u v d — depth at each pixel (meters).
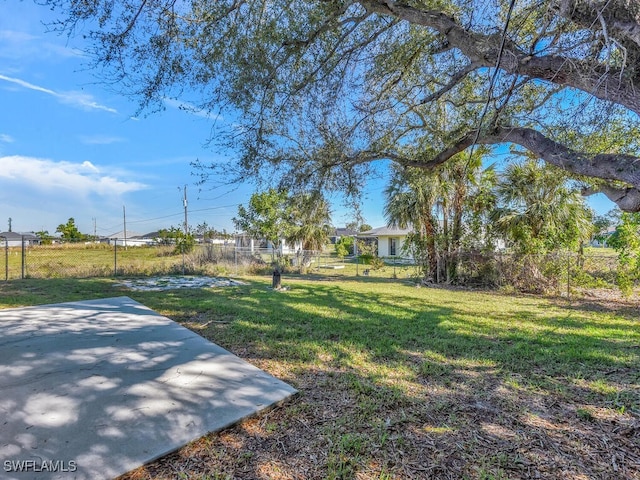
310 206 5.29
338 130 4.69
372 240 26.97
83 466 1.76
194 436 2.07
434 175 9.37
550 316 6.30
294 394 2.74
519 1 3.22
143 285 9.62
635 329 5.25
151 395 2.58
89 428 2.10
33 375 2.89
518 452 2.04
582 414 2.50
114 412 2.30
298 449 2.04
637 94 2.36
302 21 3.66
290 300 7.43
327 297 8.10
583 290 9.59
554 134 3.56
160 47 3.32
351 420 2.38
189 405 2.44
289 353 3.83
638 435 2.23
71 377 2.86
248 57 3.75
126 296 7.39
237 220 16.75
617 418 2.46
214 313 5.91
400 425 2.33
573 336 4.76
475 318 5.99
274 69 3.85
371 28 4.09
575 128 3.20
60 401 2.43
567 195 9.52
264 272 14.97
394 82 4.70
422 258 12.22
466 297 8.80
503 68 2.95
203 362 3.35
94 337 4.06
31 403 2.39
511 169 10.44
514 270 10.06
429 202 11.23
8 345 3.70
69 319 4.98
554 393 2.89
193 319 5.48
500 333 4.91
